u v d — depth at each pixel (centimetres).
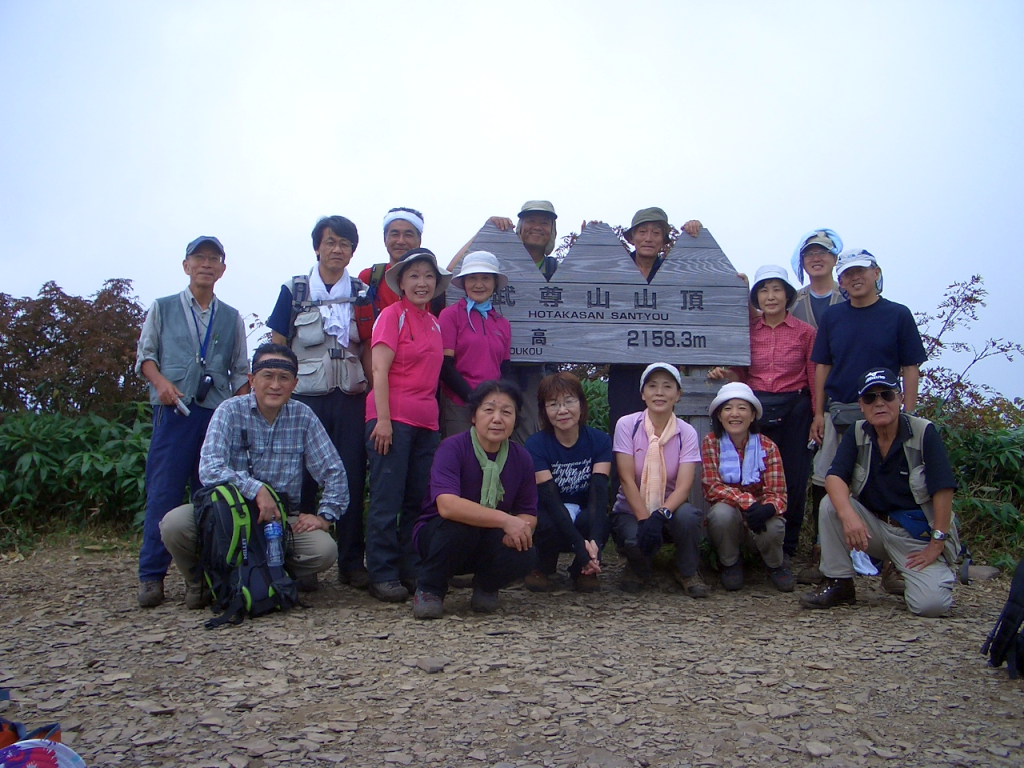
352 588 486
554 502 457
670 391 499
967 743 275
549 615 434
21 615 436
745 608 455
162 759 258
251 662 348
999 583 530
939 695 317
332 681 325
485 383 429
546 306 557
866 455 459
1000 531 611
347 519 485
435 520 419
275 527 427
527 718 291
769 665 349
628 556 494
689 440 504
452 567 422
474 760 260
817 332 536
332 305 481
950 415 683
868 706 305
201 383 466
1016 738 279
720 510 493
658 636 392
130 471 637
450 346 500
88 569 552
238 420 443
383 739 273
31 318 732
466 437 432
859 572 467
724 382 573
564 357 557
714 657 359
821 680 331
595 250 565
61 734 276
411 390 459
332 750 265
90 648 369
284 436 451
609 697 310
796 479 545
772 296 552
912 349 505
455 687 319
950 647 377
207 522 420
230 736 275
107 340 725
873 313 510
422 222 530
